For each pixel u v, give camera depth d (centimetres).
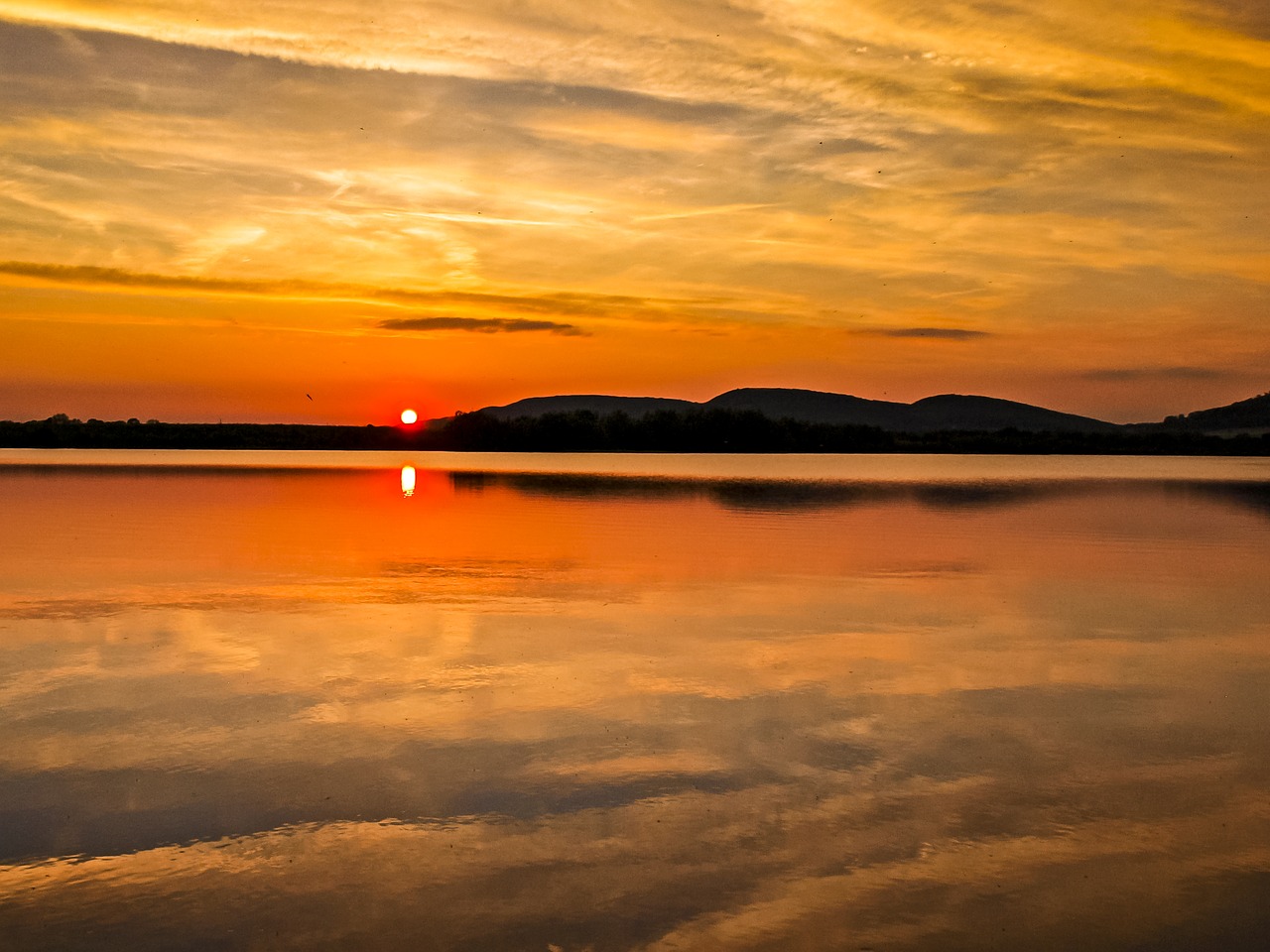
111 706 898
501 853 614
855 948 514
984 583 1609
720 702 920
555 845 625
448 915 543
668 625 1261
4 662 1052
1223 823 659
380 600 1430
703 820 662
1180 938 523
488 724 852
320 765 756
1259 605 1420
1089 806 686
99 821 655
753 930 530
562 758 773
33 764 755
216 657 1078
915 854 616
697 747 800
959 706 912
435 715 876
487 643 1155
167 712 881
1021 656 1101
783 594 1496
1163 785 724
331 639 1172
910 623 1282
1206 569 1778
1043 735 834
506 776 734
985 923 538
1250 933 527
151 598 1441
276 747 795
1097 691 964
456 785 718
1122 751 796
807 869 596
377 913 545
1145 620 1310
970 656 1099
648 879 584
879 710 899
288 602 1411
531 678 998
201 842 627
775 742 812
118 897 561
